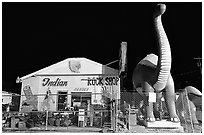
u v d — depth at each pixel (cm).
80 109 1397
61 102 1984
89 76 2027
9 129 1182
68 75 2028
